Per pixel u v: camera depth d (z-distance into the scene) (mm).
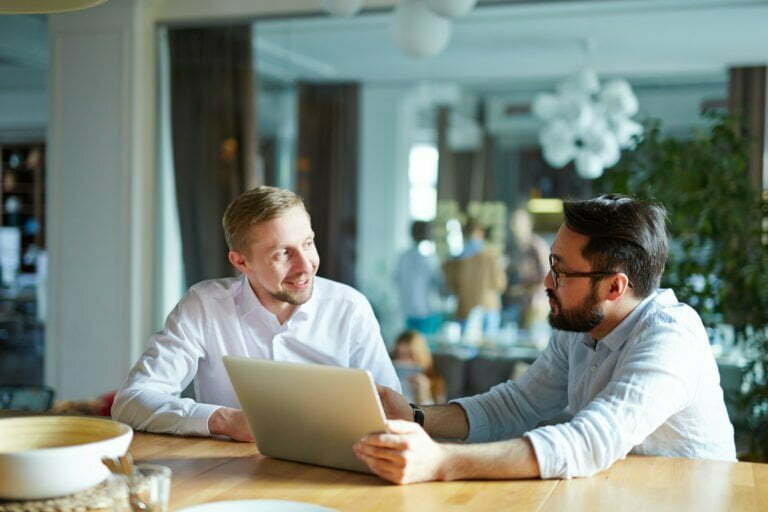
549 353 2240
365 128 8203
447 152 9102
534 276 7836
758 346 4199
